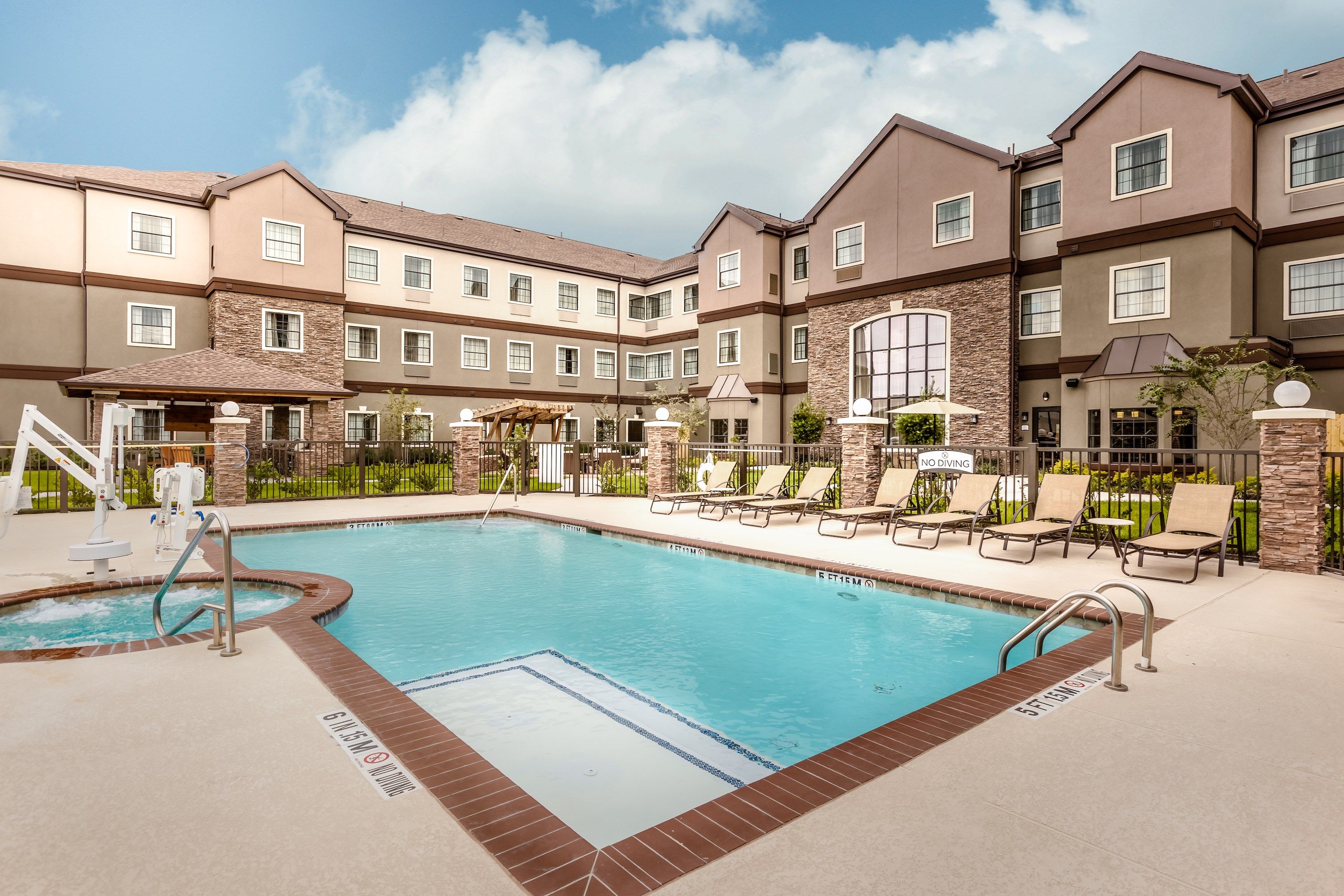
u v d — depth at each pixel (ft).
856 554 28.09
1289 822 8.31
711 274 94.63
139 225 72.54
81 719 11.35
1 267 67.00
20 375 67.82
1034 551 26.02
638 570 28.78
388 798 8.83
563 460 61.36
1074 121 59.57
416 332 90.94
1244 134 54.24
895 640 19.12
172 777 9.37
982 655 17.80
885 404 75.15
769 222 88.69
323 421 75.51
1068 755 10.09
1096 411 56.80
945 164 69.67
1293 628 16.57
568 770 11.70
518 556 32.12
